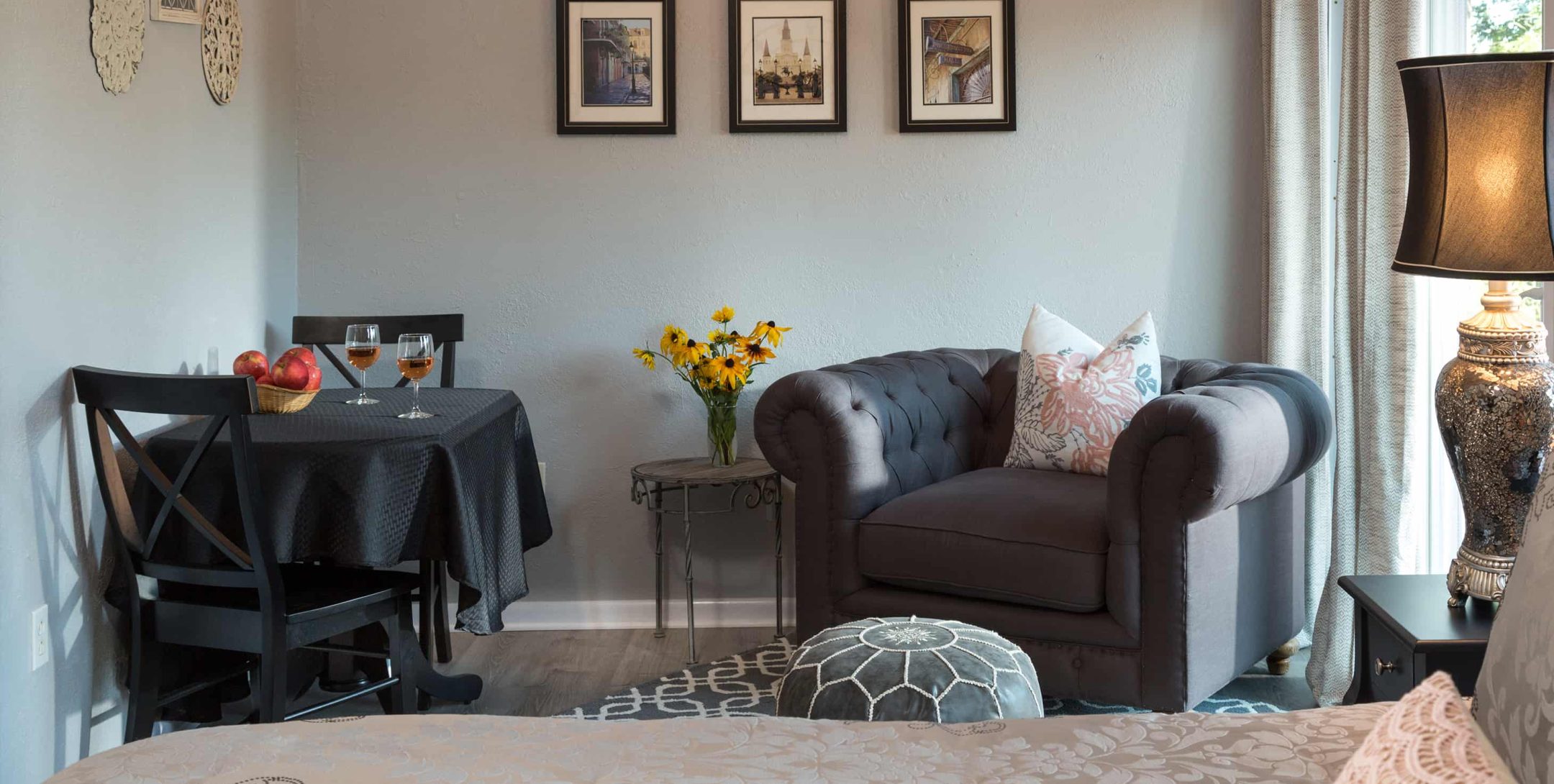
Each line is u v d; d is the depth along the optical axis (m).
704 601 3.86
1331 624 3.08
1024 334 3.46
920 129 3.73
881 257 3.79
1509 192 1.90
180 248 2.96
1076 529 2.79
